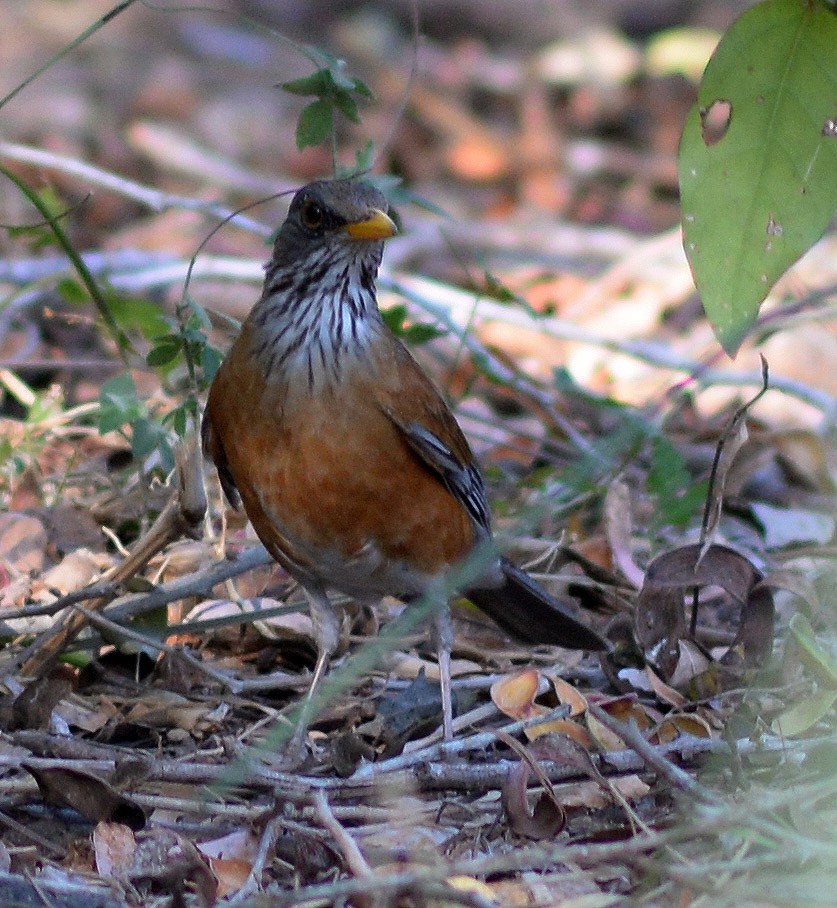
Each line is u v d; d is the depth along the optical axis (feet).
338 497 30.96
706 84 26.78
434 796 27.14
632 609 34.06
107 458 45.03
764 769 27.12
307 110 35.04
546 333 49.57
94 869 24.41
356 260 30.42
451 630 32.01
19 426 43.37
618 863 23.79
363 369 30.60
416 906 21.86
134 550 31.81
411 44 93.45
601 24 95.30
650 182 81.05
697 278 27.48
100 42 88.84
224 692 32.89
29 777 26.91
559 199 78.43
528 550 39.24
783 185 27.02
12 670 31.63
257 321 31.19
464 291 56.90
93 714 31.30
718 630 35.42
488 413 52.16
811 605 30.71
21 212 61.21
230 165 76.33
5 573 36.86
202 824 25.90
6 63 84.38
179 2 94.99
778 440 46.32
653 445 43.11
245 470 31.63
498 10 95.71
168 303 57.57
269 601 35.99
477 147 81.56
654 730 28.48
